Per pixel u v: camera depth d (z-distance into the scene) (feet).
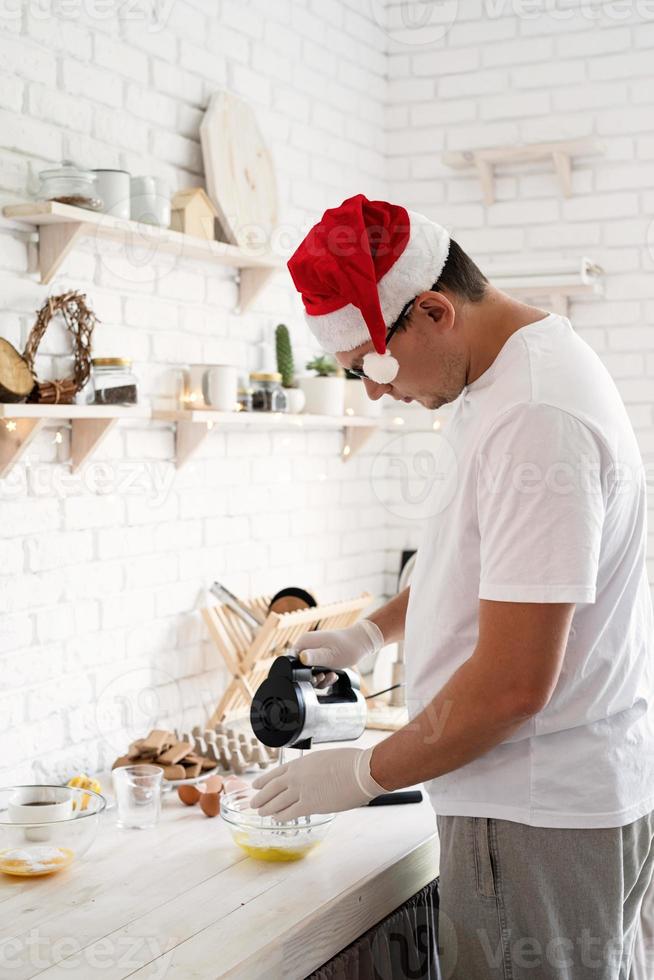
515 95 9.68
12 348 6.13
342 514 9.29
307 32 9.27
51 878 5.27
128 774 6.02
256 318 8.84
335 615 8.78
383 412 8.93
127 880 5.24
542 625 4.43
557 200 9.63
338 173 9.71
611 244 9.51
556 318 5.07
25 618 6.77
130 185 7.09
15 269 6.51
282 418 8.01
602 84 9.43
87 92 7.06
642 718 5.13
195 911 4.87
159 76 7.72
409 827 6.02
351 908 5.11
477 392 5.01
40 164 6.70
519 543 4.48
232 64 8.45
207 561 8.36
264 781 5.36
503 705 4.49
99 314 7.23
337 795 4.99
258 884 5.19
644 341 9.47
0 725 6.59
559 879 4.88
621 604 4.96
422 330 4.95
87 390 6.96
